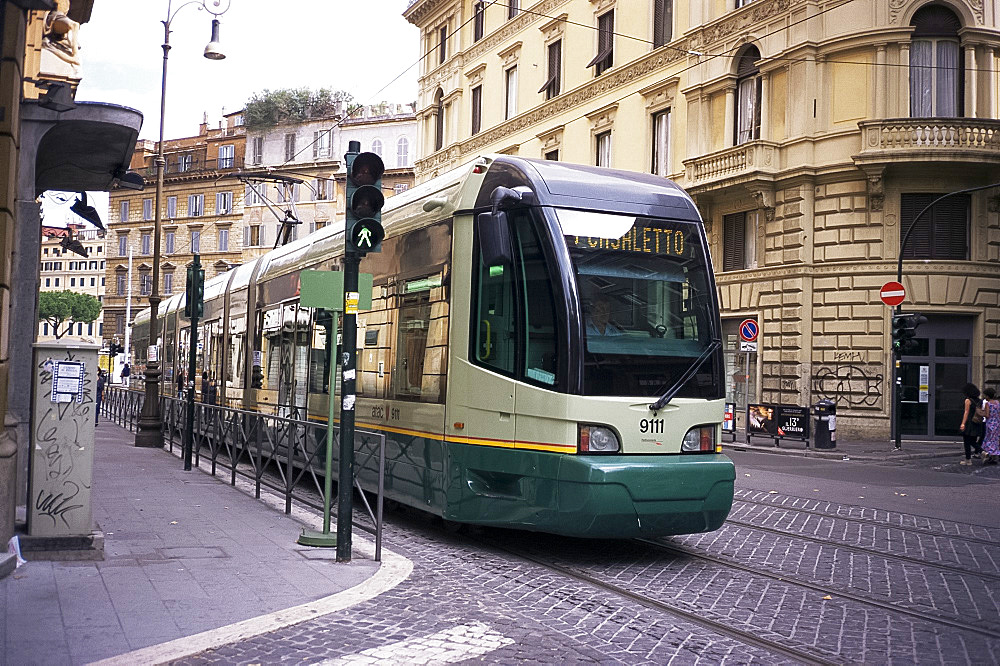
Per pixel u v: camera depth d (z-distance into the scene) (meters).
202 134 71.12
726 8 27.25
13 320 9.85
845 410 24.20
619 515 7.84
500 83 38.03
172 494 11.78
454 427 8.85
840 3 24.27
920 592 7.34
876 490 14.41
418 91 45.06
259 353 15.48
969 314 23.78
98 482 12.87
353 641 5.61
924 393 24.05
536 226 8.34
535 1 35.81
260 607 6.22
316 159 63.94
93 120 10.74
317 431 9.67
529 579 7.57
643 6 30.31
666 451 8.25
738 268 27.06
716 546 9.16
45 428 7.47
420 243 9.87
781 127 25.52
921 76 24.08
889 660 5.56
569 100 33.75
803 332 24.80
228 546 8.32
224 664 5.07
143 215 73.06
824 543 9.39
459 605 6.62
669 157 29.25
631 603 6.79
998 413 19.58
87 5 13.83
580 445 7.95
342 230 12.04
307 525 9.71
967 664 5.52
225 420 13.52
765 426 23.19
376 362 10.65
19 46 7.73
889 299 21.98
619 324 8.27
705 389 8.56
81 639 5.34
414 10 44.19
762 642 5.83
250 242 66.56
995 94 24.09
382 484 8.05
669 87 29.11
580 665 5.30
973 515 11.84
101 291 128.50
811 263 24.84
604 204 8.59
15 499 7.38
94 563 7.35
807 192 24.83
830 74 24.59
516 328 8.41
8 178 7.56
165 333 26.45
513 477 8.36
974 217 23.77
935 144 23.09
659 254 8.65
